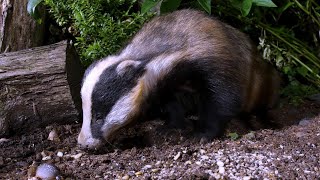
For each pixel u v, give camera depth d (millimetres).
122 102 1224
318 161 1156
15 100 1308
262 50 1655
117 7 1569
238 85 1315
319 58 1710
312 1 1633
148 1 1397
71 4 1508
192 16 1326
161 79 1263
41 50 1330
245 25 1709
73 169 1162
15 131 1340
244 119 1442
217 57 1283
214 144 1266
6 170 1180
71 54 1368
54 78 1306
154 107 1329
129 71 1226
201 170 1125
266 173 1105
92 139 1239
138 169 1152
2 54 1317
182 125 1376
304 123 1404
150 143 1316
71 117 1358
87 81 1232
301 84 1668
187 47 1274
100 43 1474
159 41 1286
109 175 1130
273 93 1493
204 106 1326
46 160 1221
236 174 1106
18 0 1498
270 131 1336
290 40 1674
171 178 1094
